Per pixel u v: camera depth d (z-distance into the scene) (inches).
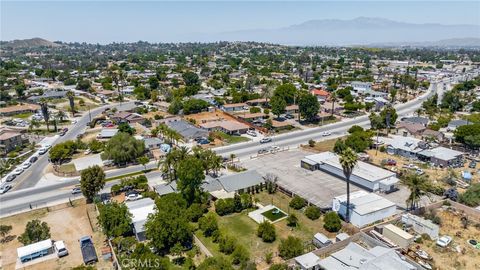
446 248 2126.0
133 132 4699.8
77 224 2527.1
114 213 2288.4
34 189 3122.5
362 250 2004.2
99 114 5994.1
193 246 2185.0
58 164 3700.8
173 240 2116.1
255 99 6727.4
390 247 2119.8
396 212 2596.0
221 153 4010.8
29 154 4074.8
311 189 3024.1
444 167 3481.8
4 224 2529.5
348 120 5531.5
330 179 3245.6
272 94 6363.2
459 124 4776.1
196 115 5782.5
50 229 2455.7
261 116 5570.9
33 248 2140.7
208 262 1861.5
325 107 6077.8
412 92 7864.2
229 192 2896.2
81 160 3742.6
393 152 3905.0
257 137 4648.1
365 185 3016.7
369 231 2325.3
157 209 2422.5
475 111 5885.8
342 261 1894.7
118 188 2957.7
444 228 2370.8
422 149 3821.4
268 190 2992.1
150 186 3107.8
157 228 2085.4
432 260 2003.0
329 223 2365.9
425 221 2325.3
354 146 3789.4
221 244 2122.3
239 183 3009.4
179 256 2080.5
